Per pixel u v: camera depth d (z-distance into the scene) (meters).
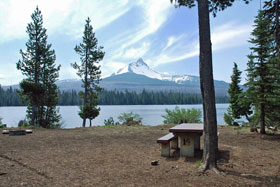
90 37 22.52
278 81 9.48
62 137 8.84
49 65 20.98
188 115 15.40
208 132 4.30
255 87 9.53
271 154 5.65
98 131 11.02
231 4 6.68
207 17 4.50
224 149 6.18
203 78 4.43
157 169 4.32
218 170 4.12
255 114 10.62
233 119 19.02
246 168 4.38
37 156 5.38
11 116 44.38
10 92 115.69
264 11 9.47
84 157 5.31
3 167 4.34
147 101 159.50
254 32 9.40
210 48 4.46
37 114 20.42
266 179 3.71
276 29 9.30
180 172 4.11
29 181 3.55
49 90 20.75
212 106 4.30
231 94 19.75
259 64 9.41
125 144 7.21
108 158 5.23
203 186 3.38
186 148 5.53
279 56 9.27
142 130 11.36
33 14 20.27
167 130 11.31
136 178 3.77
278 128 10.27
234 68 20.17
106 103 152.75
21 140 7.99
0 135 9.52
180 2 6.05
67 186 3.36
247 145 6.98
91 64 22.36
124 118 17.05
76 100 139.00
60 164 4.64
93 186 3.37
